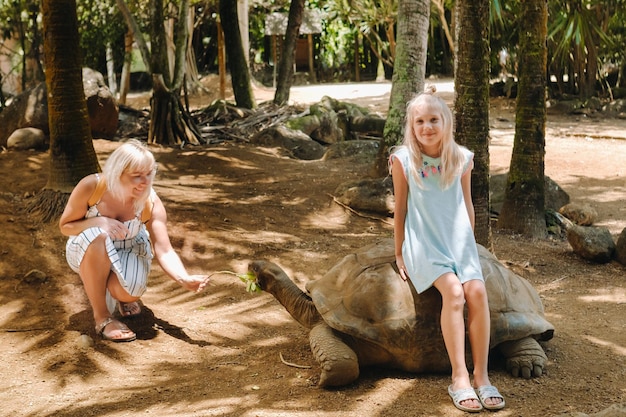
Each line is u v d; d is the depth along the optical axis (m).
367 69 31.69
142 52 11.23
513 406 3.60
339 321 3.98
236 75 14.81
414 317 3.92
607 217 8.59
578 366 4.15
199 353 4.52
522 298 4.15
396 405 3.65
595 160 12.03
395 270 4.09
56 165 6.84
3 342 4.63
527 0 7.46
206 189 8.49
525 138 7.67
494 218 8.28
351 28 29.30
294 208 7.99
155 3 10.96
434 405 3.63
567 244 7.41
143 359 4.42
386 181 8.14
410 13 8.53
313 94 22.56
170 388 3.96
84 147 6.88
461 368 3.64
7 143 9.47
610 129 15.69
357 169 9.87
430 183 3.79
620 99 19.11
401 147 3.87
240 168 9.66
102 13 17.97
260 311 5.30
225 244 6.68
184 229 6.89
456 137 6.23
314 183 8.98
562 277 6.25
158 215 4.81
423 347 3.92
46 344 4.60
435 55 29.67
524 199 7.71
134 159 4.46
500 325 3.94
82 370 4.25
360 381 3.98
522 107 7.65
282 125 12.47
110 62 21.41
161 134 10.94
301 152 11.64
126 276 4.61
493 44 20.05
